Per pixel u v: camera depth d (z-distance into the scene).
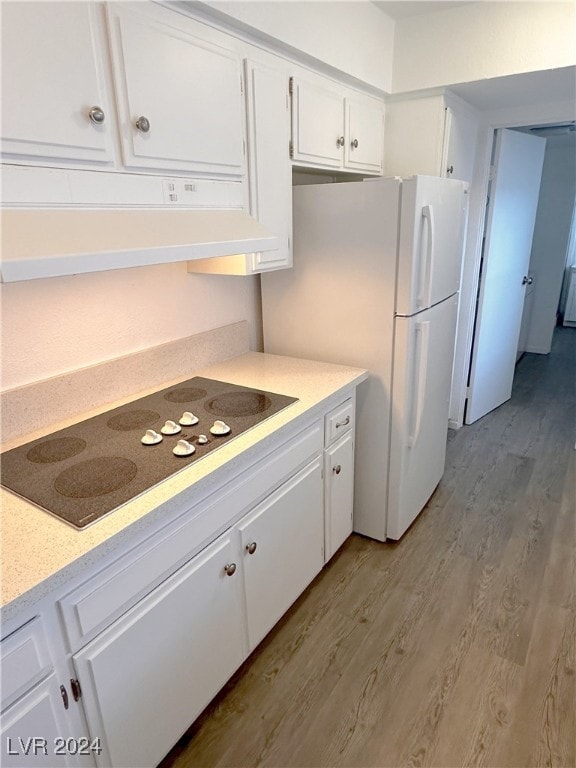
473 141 2.91
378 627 1.83
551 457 3.09
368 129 2.33
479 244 3.21
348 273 2.00
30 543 0.96
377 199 1.84
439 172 2.48
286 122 1.77
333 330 2.11
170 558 1.19
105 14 1.10
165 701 1.27
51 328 1.48
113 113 1.16
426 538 2.34
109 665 1.07
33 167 1.02
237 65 1.50
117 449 1.34
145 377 1.80
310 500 1.81
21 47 0.96
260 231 1.51
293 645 1.76
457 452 3.19
